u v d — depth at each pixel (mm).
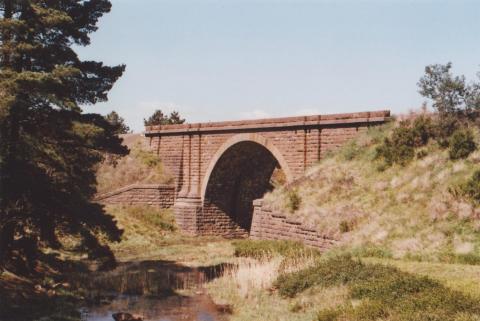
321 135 36125
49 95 15672
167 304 19312
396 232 21938
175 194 48594
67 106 16234
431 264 17609
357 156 31469
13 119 16531
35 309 15469
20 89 15289
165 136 50781
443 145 26312
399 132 28922
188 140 48000
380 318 12492
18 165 16672
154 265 29359
